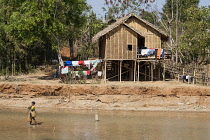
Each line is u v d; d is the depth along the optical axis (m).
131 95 28.28
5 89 29.23
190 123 21.86
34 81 32.16
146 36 35.41
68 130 19.34
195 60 37.06
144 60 32.19
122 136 18.19
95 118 22.38
